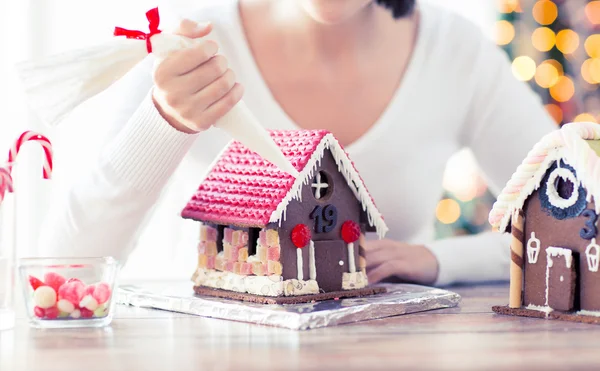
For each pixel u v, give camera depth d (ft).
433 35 5.35
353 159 5.06
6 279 3.06
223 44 5.06
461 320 3.25
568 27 7.95
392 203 5.26
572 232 3.25
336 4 4.13
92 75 3.14
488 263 4.89
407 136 5.18
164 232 6.89
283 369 2.32
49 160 3.37
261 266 3.54
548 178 3.33
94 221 4.17
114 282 3.18
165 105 3.71
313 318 3.05
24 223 6.46
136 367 2.35
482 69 5.50
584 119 7.71
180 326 3.12
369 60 5.08
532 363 2.41
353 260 3.81
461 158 8.01
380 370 2.31
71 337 2.87
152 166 4.03
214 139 5.20
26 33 6.42
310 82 5.05
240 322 3.22
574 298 3.25
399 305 3.42
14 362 2.43
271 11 5.07
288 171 3.47
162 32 3.32
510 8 7.95
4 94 6.32
